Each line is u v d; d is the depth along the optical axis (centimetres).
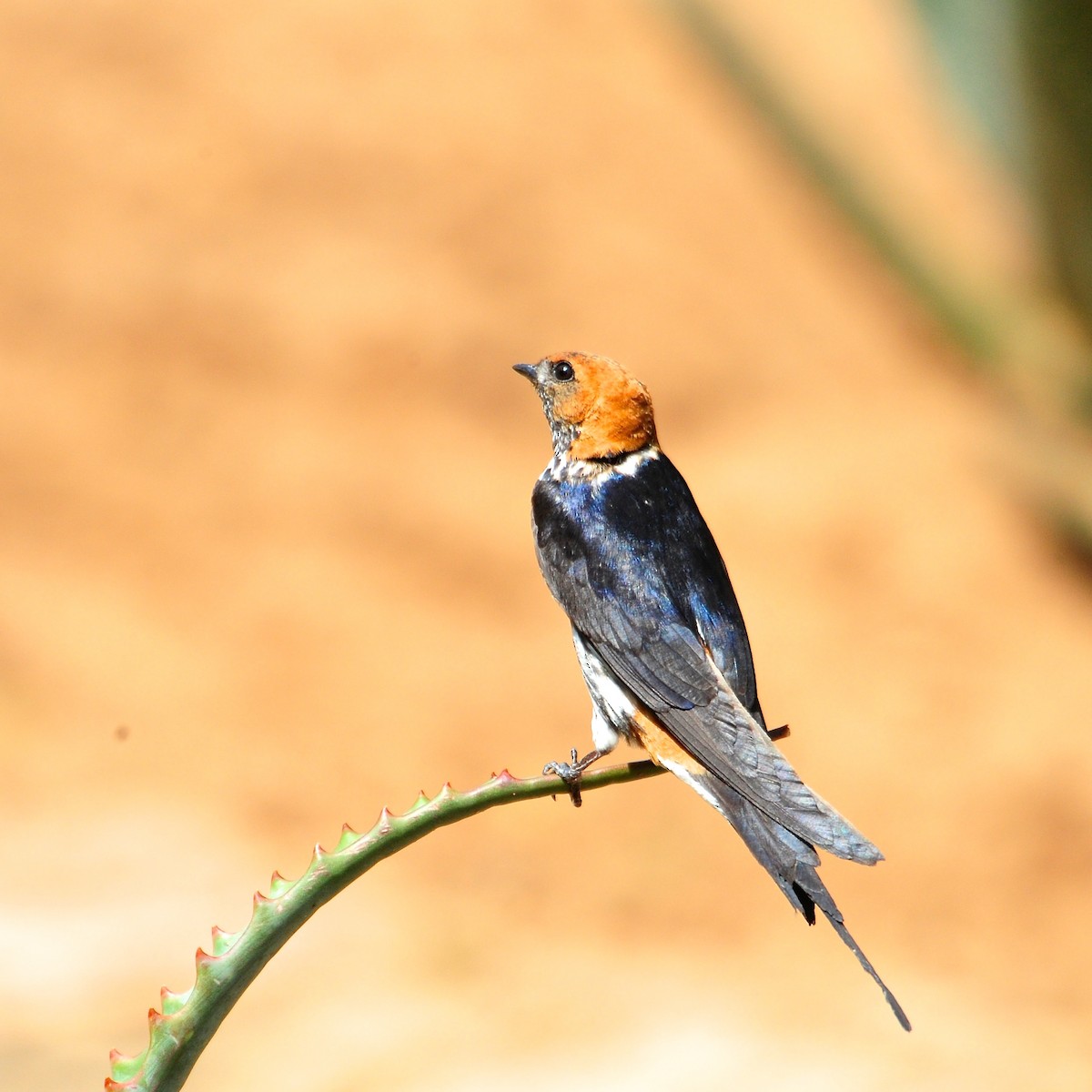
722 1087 1114
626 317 2656
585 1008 1277
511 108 3025
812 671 1878
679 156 2956
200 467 2344
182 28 3150
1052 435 1571
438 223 2817
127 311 2620
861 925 1481
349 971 1352
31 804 1616
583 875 1584
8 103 2962
